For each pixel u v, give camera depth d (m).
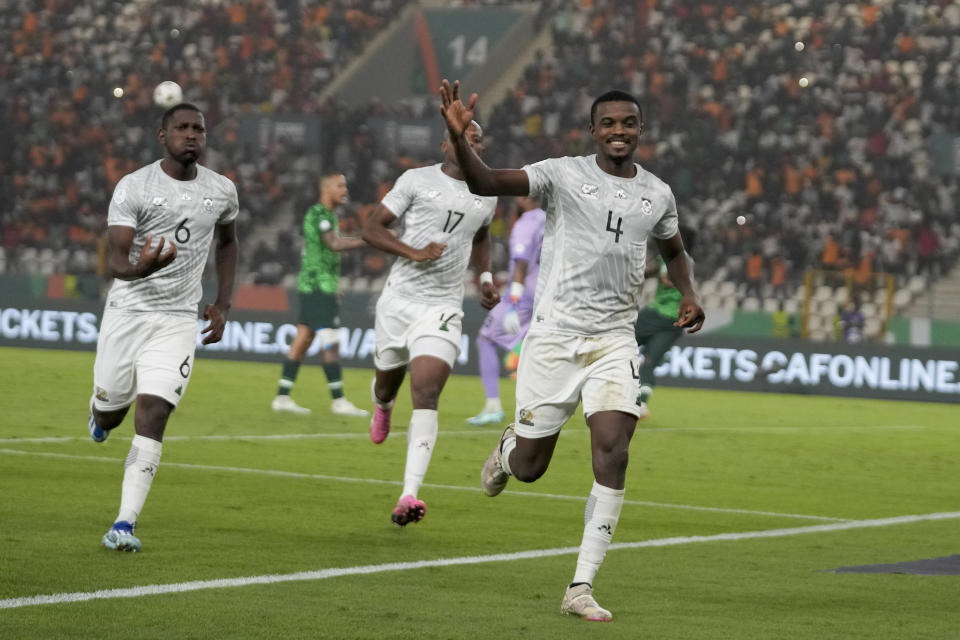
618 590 13.00
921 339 52.69
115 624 10.50
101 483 19.02
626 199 12.74
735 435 32.84
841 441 32.72
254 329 53.53
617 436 12.31
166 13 81.25
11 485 18.42
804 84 70.88
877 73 71.44
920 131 69.19
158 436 14.41
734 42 74.44
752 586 13.45
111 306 15.10
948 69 71.62
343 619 11.05
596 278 12.77
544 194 12.88
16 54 80.25
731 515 19.16
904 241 62.47
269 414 31.78
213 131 73.88
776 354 50.38
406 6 81.44
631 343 12.91
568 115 72.88
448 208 18.16
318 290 32.12
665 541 16.38
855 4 74.88
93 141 74.44
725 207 66.38
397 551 14.73
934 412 44.41
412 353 17.69
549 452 13.53
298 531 15.80
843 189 65.88
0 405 30.88
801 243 62.72
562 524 17.34
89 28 81.25
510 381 50.06
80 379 39.69
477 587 12.81
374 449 25.41
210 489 19.12
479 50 78.44
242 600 11.66
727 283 61.28
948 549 16.52
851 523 18.78
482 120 75.75
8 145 74.62
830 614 12.07
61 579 12.20
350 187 69.56
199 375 44.41
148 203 14.85
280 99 77.44
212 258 57.12
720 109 70.94
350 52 80.38
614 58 74.88
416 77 78.94
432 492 20.02
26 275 56.94
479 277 19.39
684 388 51.00
